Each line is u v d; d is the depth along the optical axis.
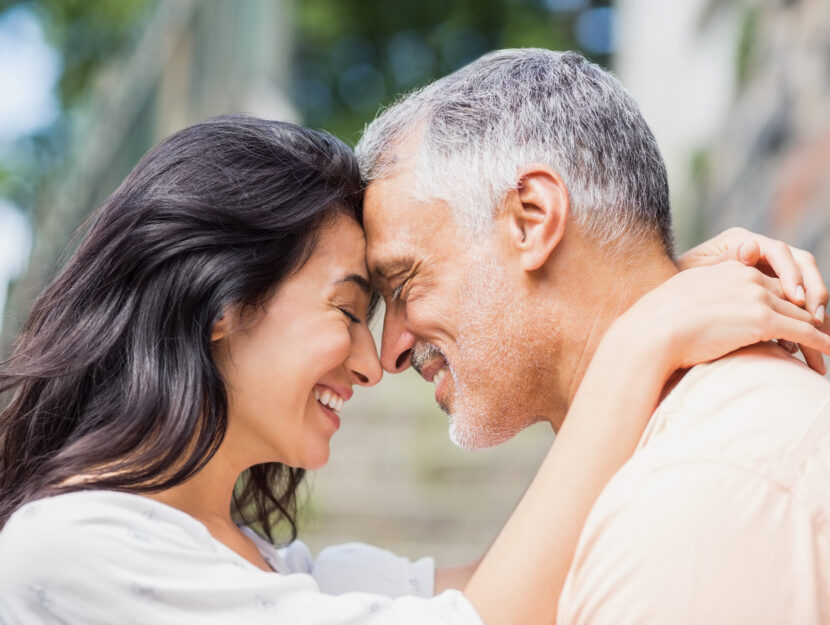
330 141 1.87
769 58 6.17
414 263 1.84
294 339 1.75
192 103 7.16
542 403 1.85
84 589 1.48
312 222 1.79
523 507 1.55
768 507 1.38
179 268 1.70
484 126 1.79
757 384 1.51
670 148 9.54
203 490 1.78
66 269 1.77
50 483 1.60
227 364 1.74
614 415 1.54
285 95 9.18
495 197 1.77
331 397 1.85
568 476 1.53
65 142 10.90
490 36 16.45
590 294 1.76
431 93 1.89
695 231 7.88
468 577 2.10
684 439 1.46
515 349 1.80
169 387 1.66
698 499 1.39
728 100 7.37
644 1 10.99
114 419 1.67
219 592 1.49
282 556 2.09
